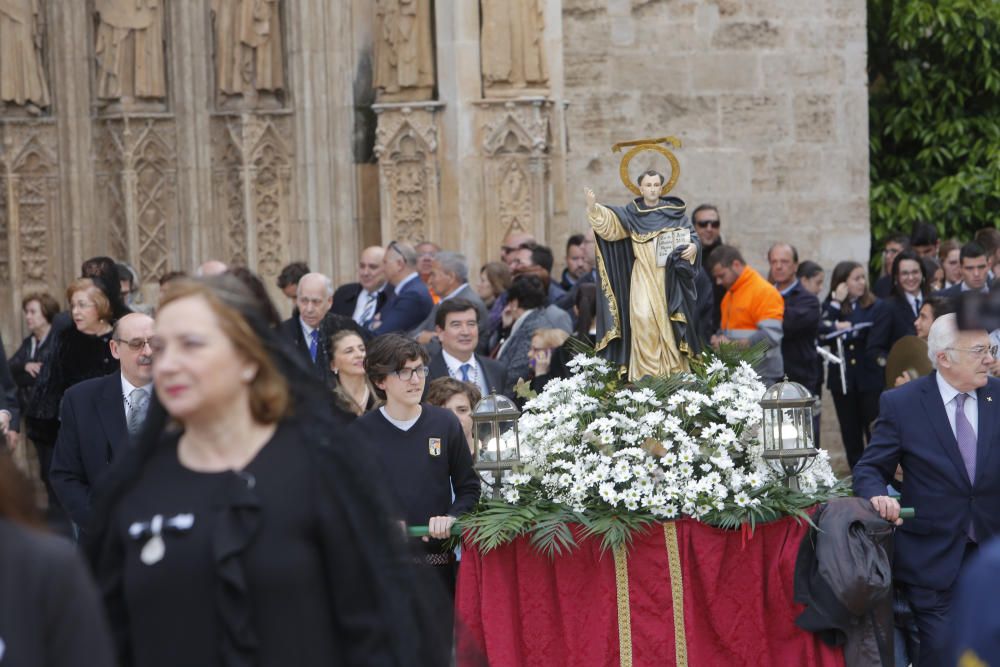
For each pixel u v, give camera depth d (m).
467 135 23.78
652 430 12.06
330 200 24.55
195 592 6.54
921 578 12.09
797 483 12.18
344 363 14.48
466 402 14.10
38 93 24.02
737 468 12.20
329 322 16.20
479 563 11.88
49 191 24.25
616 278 13.26
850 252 27.50
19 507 5.74
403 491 12.23
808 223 27.38
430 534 11.95
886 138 33.09
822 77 27.27
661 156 26.98
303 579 6.56
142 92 24.17
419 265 22.19
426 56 24.03
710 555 11.71
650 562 11.70
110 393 12.75
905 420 12.20
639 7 26.81
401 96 24.12
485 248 23.89
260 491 6.61
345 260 24.64
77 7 24.08
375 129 24.77
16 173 24.02
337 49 24.45
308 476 6.69
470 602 11.89
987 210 32.31
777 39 27.16
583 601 11.79
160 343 6.69
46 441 16.78
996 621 6.02
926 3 31.59
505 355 18.31
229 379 6.69
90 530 6.85
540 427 12.27
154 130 24.30
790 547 11.86
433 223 23.95
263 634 6.52
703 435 11.95
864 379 23.23
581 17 26.77
